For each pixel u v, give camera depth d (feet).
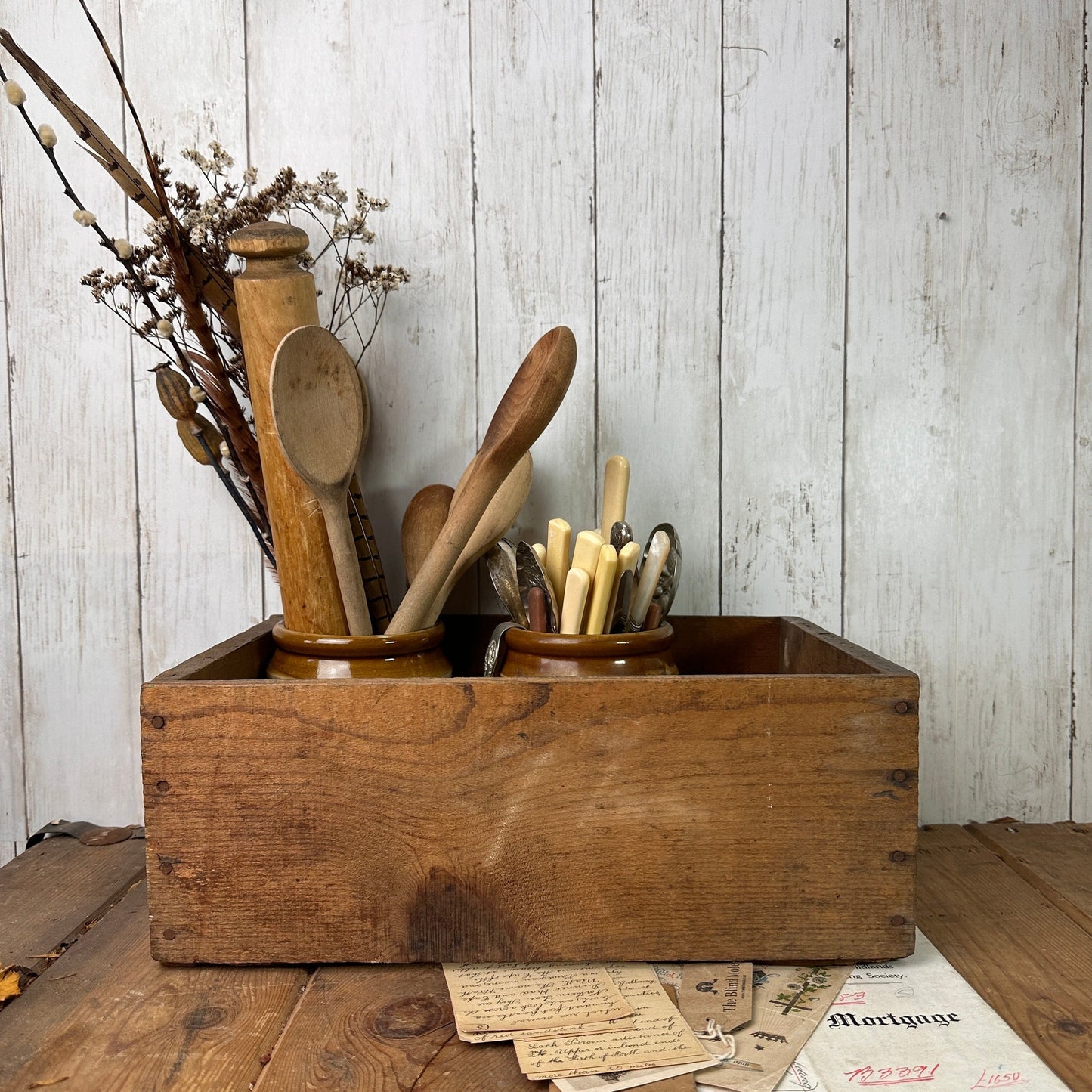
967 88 2.87
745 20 2.86
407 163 2.89
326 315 2.92
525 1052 1.78
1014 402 2.94
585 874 2.06
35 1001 1.98
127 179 2.45
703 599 2.98
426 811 2.06
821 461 2.95
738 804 2.06
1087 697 3.01
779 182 2.89
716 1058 1.77
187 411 2.53
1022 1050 1.81
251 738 2.05
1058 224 2.90
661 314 2.92
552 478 2.97
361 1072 1.74
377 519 2.99
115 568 3.01
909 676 2.06
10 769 3.03
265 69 2.88
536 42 2.86
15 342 2.95
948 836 2.90
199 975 2.09
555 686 2.04
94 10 2.87
